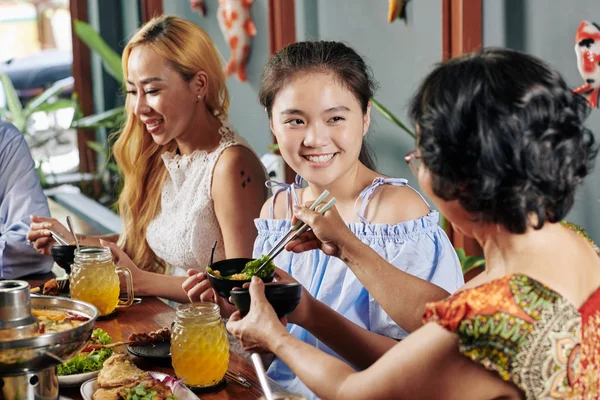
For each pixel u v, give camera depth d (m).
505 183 1.11
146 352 1.77
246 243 2.50
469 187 1.13
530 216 1.14
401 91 3.65
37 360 1.33
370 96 1.95
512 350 1.08
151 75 2.50
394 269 1.65
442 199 1.18
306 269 2.03
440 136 1.13
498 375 1.12
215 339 1.60
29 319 1.40
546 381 1.09
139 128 2.71
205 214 2.57
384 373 1.19
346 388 1.25
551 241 1.19
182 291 2.33
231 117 5.26
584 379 1.15
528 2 3.01
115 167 6.57
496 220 1.15
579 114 1.14
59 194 6.78
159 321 2.07
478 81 1.11
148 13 6.28
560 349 1.09
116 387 1.53
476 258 3.13
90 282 2.06
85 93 7.47
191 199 2.59
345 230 1.67
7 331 1.37
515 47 3.09
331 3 4.08
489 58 1.14
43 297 1.62
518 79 1.10
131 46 2.56
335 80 1.85
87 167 7.30
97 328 2.01
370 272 1.65
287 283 1.54
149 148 2.72
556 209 1.16
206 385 1.61
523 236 1.18
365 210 1.98
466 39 3.14
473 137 1.10
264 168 2.64
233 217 2.50
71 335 1.36
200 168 2.57
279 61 1.91
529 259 1.17
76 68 7.43
